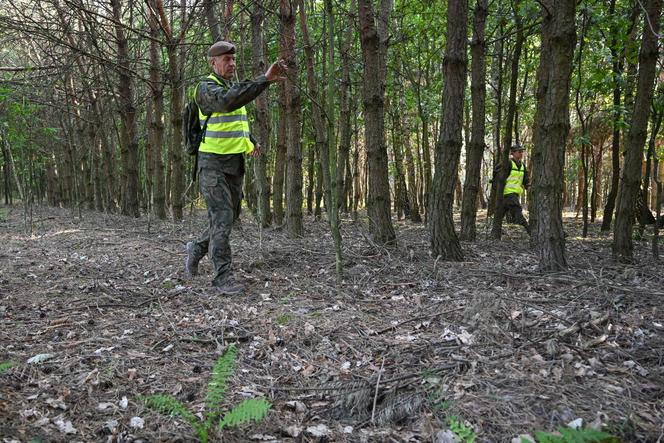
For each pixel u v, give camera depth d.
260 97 8.45
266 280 4.78
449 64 5.25
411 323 3.51
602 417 2.19
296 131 7.87
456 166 5.46
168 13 9.89
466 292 4.13
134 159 12.46
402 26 10.26
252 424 2.33
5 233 8.95
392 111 13.49
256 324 3.54
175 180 10.51
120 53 10.16
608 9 6.99
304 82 10.99
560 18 4.34
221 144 4.26
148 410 2.39
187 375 2.79
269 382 2.75
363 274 4.81
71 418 2.30
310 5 9.77
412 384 2.60
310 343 3.20
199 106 4.13
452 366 2.76
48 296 4.30
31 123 11.55
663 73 7.70
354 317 3.62
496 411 2.30
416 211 12.47
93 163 15.44
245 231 8.80
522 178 8.91
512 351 2.91
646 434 2.10
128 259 6.05
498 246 7.14
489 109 12.48
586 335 3.08
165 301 4.16
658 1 5.07
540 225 4.79
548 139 4.62
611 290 3.98
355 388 2.60
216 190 4.29
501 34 8.59
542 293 4.03
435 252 5.55
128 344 3.20
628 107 7.58
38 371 2.74
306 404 2.54
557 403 2.33
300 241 7.08
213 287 4.46
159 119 11.02
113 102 14.57
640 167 5.38
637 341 2.98
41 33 8.27
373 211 6.03
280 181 9.46
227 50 4.17
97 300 4.16
